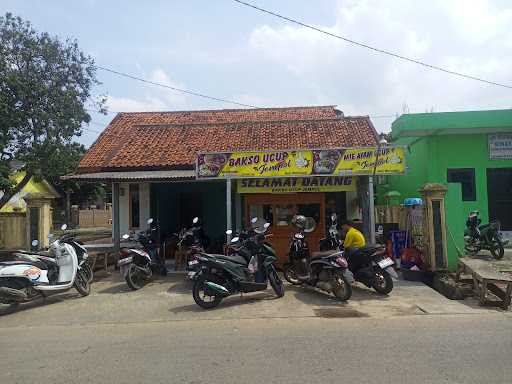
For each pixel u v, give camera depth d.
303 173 10.26
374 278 8.58
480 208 14.77
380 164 10.07
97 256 12.97
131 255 9.72
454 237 10.34
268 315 7.30
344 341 5.73
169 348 5.67
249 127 16.25
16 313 8.05
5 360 5.41
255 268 8.44
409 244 11.41
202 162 10.51
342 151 10.16
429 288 9.19
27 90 14.39
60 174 15.80
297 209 11.94
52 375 4.84
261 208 12.02
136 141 15.41
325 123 16.12
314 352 5.30
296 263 9.75
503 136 14.77
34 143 14.88
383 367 4.73
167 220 15.34
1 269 8.09
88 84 15.89
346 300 8.09
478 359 4.93
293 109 20.31
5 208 26.12
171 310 7.88
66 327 7.02
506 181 14.86
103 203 54.03
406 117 14.06
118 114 19.20
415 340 5.71
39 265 8.66
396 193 17.31
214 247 13.30
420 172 16.06
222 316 7.34
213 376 4.62
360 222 12.04
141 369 4.92
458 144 14.93
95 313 7.86
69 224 37.28
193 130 16.20
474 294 8.31
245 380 4.48
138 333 6.50
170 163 13.41
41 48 14.84
